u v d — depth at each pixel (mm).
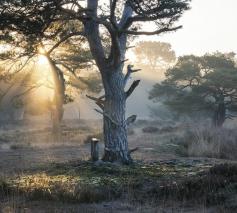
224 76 50344
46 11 13758
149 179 11523
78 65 37844
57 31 16000
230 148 19531
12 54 29406
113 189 10078
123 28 14398
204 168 13961
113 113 15102
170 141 24375
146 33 14148
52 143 28594
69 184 10516
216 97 53375
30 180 11508
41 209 8430
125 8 15945
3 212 8070
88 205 8844
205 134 22000
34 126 63969
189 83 56594
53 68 37719
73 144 27312
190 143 21562
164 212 8055
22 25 13922
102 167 13250
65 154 20688
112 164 14211
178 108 55812
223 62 56062
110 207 8625
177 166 14648
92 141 15047
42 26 14234
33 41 16578
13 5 13289
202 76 55219
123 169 13367
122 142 15086
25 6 13375
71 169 13742
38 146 25969
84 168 13695
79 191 9484
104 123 15273
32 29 14125
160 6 13828
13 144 28141
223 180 9297
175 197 9047
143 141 26469
